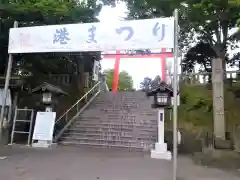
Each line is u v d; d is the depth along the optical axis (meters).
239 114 13.23
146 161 8.80
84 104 16.81
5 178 6.46
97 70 21.20
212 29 16.91
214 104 11.56
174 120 6.39
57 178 6.53
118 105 15.81
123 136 12.05
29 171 7.16
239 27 7.99
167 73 20.41
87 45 7.71
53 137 12.61
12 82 12.85
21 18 12.91
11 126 12.86
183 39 19.53
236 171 7.64
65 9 13.01
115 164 8.23
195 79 17.16
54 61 16.77
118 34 7.41
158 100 9.72
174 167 6.25
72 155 9.59
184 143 11.66
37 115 11.93
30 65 16.44
